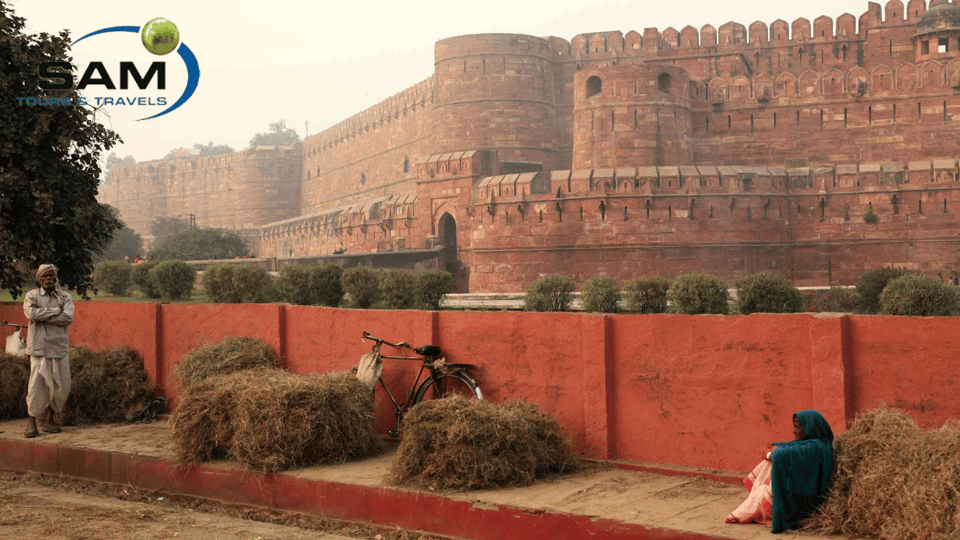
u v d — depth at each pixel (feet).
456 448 21.30
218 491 24.76
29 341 30.32
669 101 146.61
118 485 26.94
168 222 297.74
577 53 180.65
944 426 17.24
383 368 28.37
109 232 47.16
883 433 17.38
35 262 43.06
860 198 124.67
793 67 182.19
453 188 156.97
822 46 180.96
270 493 23.70
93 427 32.48
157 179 330.54
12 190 40.37
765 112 148.77
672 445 22.54
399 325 28.12
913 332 19.30
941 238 120.06
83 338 38.75
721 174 125.39
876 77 142.72
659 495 20.15
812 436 18.06
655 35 181.06
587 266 127.03
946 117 138.41
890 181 123.44
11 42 39.65
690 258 124.57
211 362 31.01
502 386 25.58
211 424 25.58
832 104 145.07
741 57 180.55
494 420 21.65
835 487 17.40
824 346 20.04
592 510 18.89
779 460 17.28
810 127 146.10
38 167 40.93
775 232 126.82
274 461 23.79
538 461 22.17
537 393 24.89
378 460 25.05
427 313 27.09
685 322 22.40
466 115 171.22
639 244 125.08
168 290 100.01
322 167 273.13
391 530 21.24
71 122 41.34
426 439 21.94
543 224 129.90
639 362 23.11
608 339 23.49
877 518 16.39
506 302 93.81
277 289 90.38
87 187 44.73
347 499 22.21
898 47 175.11
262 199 291.79
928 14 166.09
